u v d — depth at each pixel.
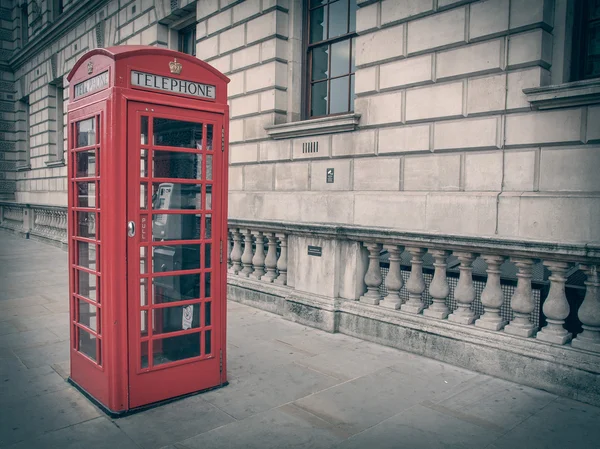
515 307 4.96
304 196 7.86
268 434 3.74
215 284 4.51
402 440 3.68
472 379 4.90
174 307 4.30
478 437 3.73
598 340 4.46
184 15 11.61
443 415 4.10
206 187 4.38
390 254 6.14
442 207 5.90
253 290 7.93
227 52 9.76
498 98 5.58
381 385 4.73
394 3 6.56
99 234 4.05
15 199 24.94
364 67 7.00
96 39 15.61
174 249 4.25
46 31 19.12
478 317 5.53
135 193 3.93
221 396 4.43
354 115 7.02
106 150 3.82
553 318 4.74
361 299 6.43
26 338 6.13
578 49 5.48
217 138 4.39
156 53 3.97
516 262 4.93
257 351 5.73
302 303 6.92
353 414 4.11
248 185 9.34
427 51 6.23
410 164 6.48
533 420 4.02
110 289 3.89
